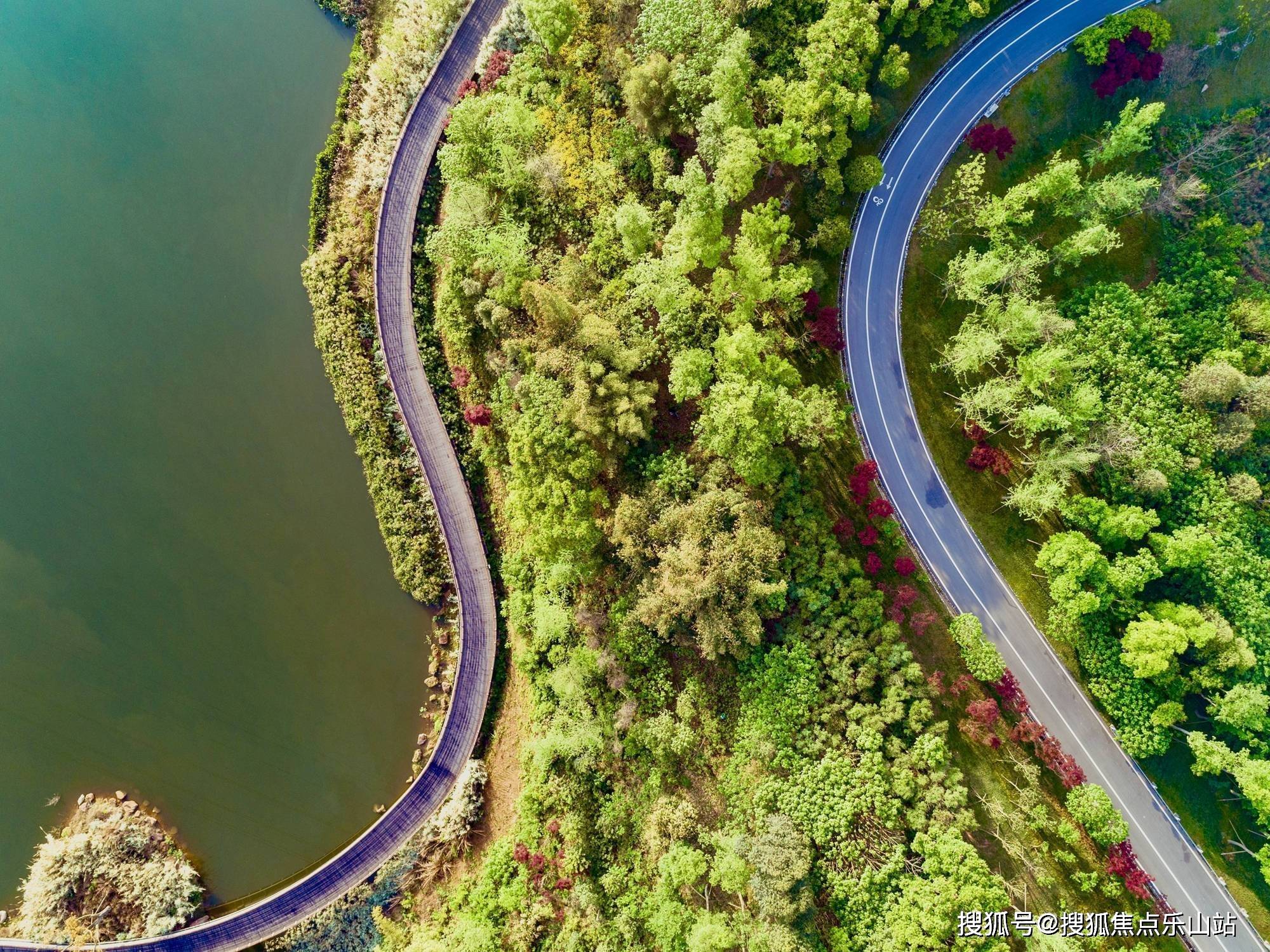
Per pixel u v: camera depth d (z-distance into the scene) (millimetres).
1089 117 53906
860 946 45812
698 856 47312
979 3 51969
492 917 52562
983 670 48938
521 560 57562
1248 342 50906
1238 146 53406
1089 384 51219
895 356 54719
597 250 53500
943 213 53062
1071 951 45156
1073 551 49406
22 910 56469
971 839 49000
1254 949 49250
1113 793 51812
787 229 47594
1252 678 49375
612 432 48969
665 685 51875
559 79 56094
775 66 50656
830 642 48938
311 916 55750
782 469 50031
